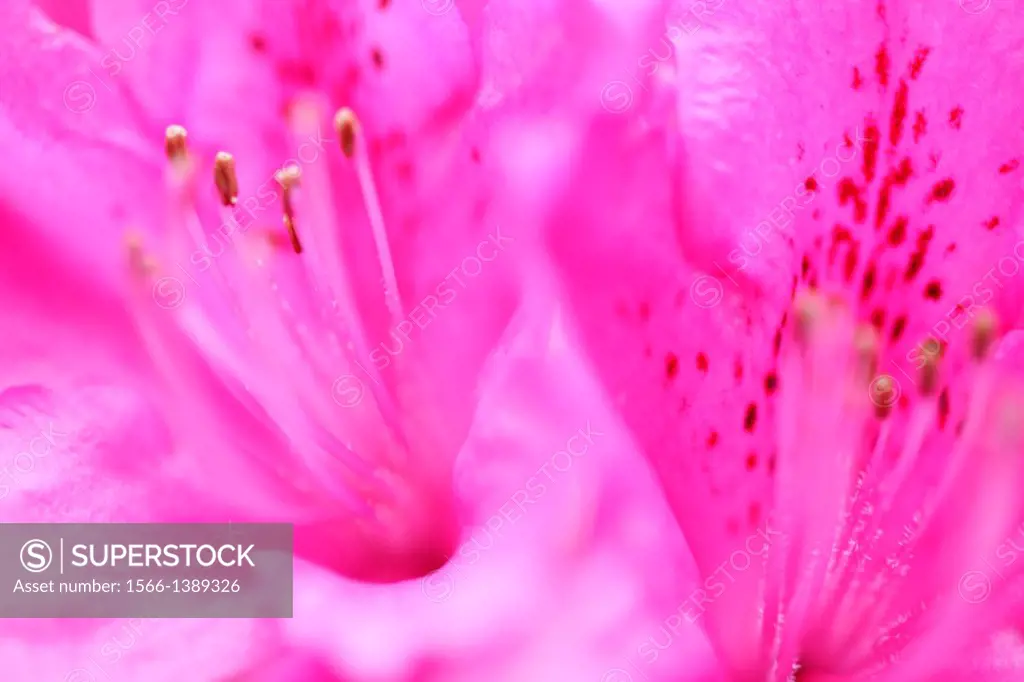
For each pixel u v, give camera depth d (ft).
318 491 0.47
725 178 0.41
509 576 0.42
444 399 0.46
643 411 0.42
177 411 0.46
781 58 0.42
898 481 0.44
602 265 0.42
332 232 0.46
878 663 0.44
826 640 0.44
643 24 0.43
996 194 0.43
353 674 0.43
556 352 0.43
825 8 0.42
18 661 0.44
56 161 0.45
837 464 0.43
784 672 0.44
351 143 0.45
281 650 0.44
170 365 0.46
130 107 0.45
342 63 0.46
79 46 0.45
